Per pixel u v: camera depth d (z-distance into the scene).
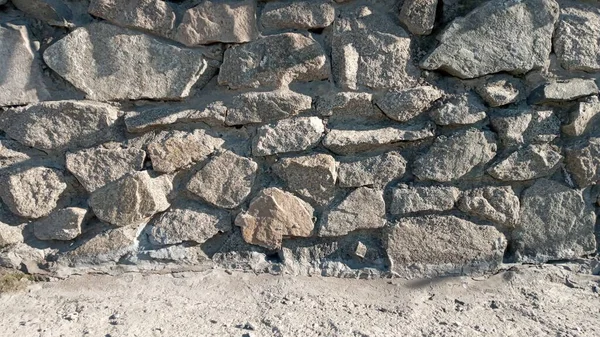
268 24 2.45
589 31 2.48
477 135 2.48
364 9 2.45
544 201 2.54
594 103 2.49
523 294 2.46
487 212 2.51
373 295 2.44
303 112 2.49
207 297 2.40
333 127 2.50
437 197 2.50
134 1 2.42
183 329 2.14
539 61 2.47
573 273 2.54
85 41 2.45
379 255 2.54
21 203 2.49
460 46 2.44
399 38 2.45
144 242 2.55
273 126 2.47
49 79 2.48
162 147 2.47
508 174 2.50
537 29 2.46
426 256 2.53
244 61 2.46
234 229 2.55
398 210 2.51
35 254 2.52
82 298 2.40
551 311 2.32
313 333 2.12
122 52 2.46
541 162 2.50
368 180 2.50
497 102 2.47
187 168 2.51
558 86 2.47
